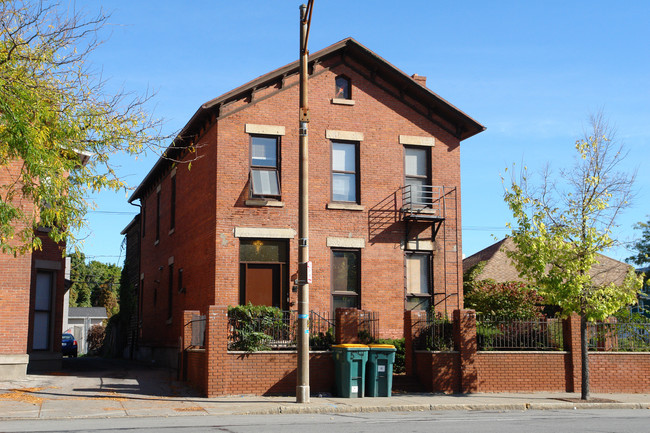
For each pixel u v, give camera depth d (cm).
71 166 1334
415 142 2170
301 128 1478
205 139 2109
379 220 2094
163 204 2712
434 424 1127
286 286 1989
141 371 2112
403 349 1912
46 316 2091
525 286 2162
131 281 3412
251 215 1977
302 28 1495
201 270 2062
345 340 1655
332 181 2088
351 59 2152
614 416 1312
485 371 1720
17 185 1714
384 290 2064
